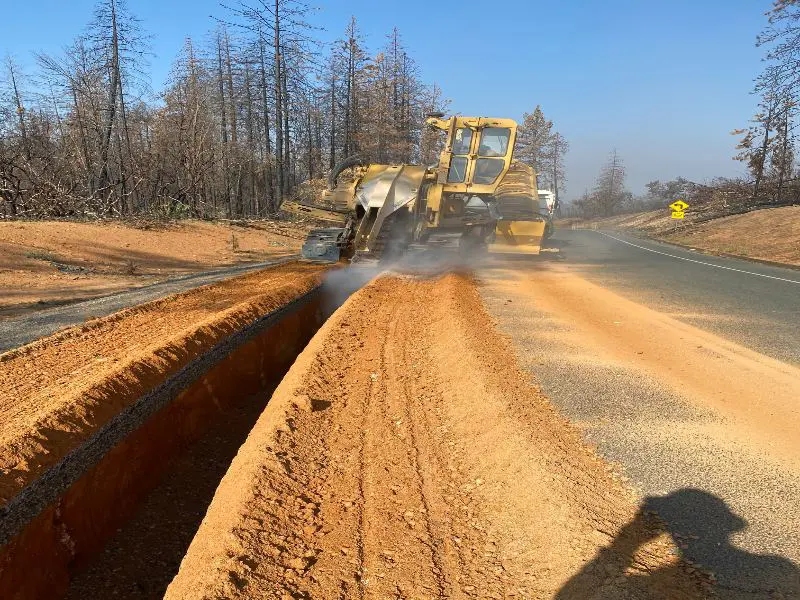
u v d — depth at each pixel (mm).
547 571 2947
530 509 3463
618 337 7457
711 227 30516
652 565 2883
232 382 7863
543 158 70438
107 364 6332
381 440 4727
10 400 5344
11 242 14242
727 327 8117
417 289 11172
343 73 38625
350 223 14500
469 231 15461
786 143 33031
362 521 3582
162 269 15508
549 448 4098
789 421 4766
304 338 10617
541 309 9156
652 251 22188
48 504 4371
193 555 3338
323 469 4270
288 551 3275
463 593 2881
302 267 13414
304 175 45375
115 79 27141
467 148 15102
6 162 20750
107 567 4785
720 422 4727
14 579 3918
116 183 24719
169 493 5891
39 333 7812
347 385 6012
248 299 9648
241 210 35844
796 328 8094
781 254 19703
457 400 5363
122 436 5457
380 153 39281
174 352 6770
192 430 6820
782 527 3252
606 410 4941
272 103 34125
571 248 23078
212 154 29578
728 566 2895
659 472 3885
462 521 3549
